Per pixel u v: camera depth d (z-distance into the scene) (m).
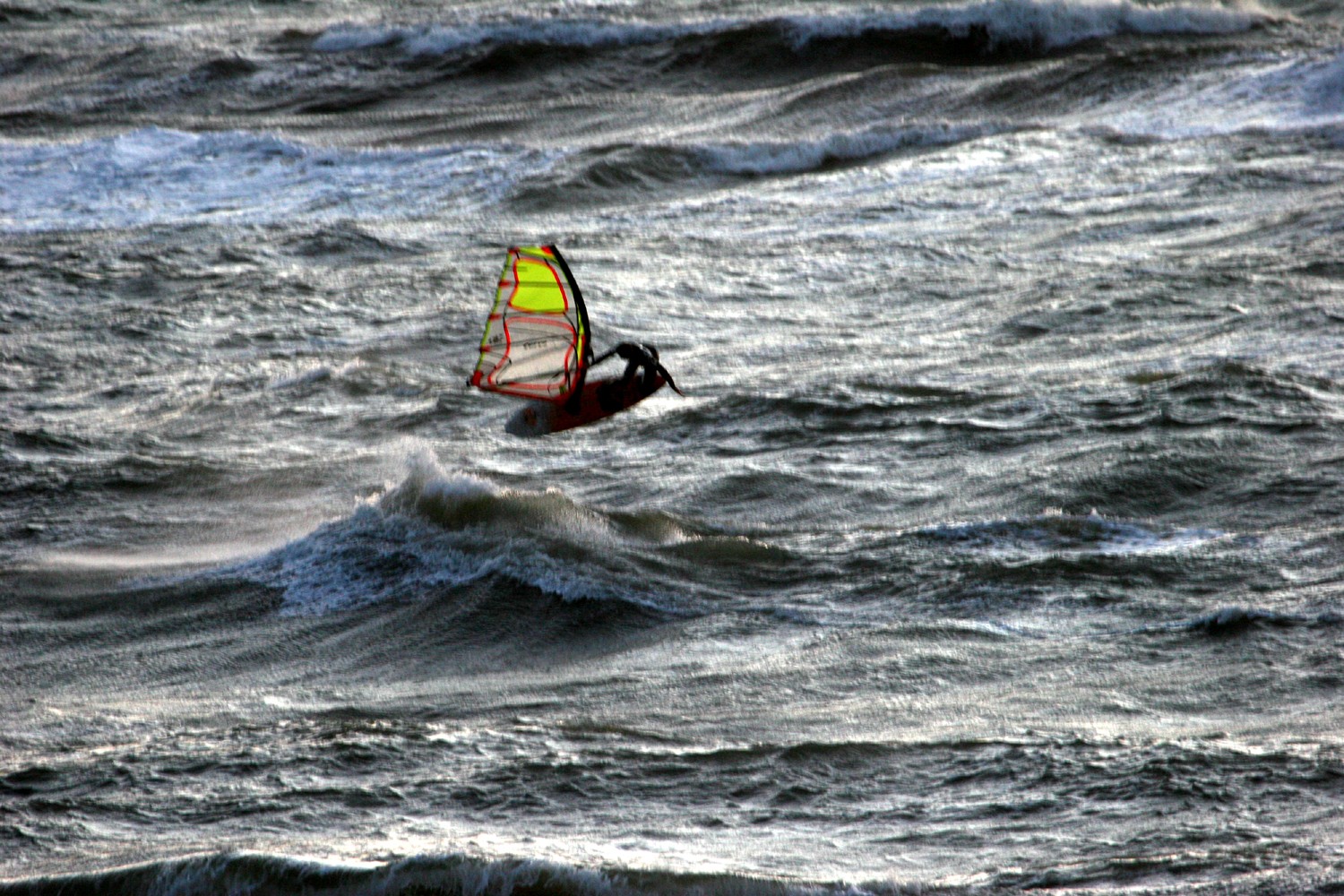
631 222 107.56
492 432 65.25
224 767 33.12
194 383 74.00
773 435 62.22
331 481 59.22
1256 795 29.67
